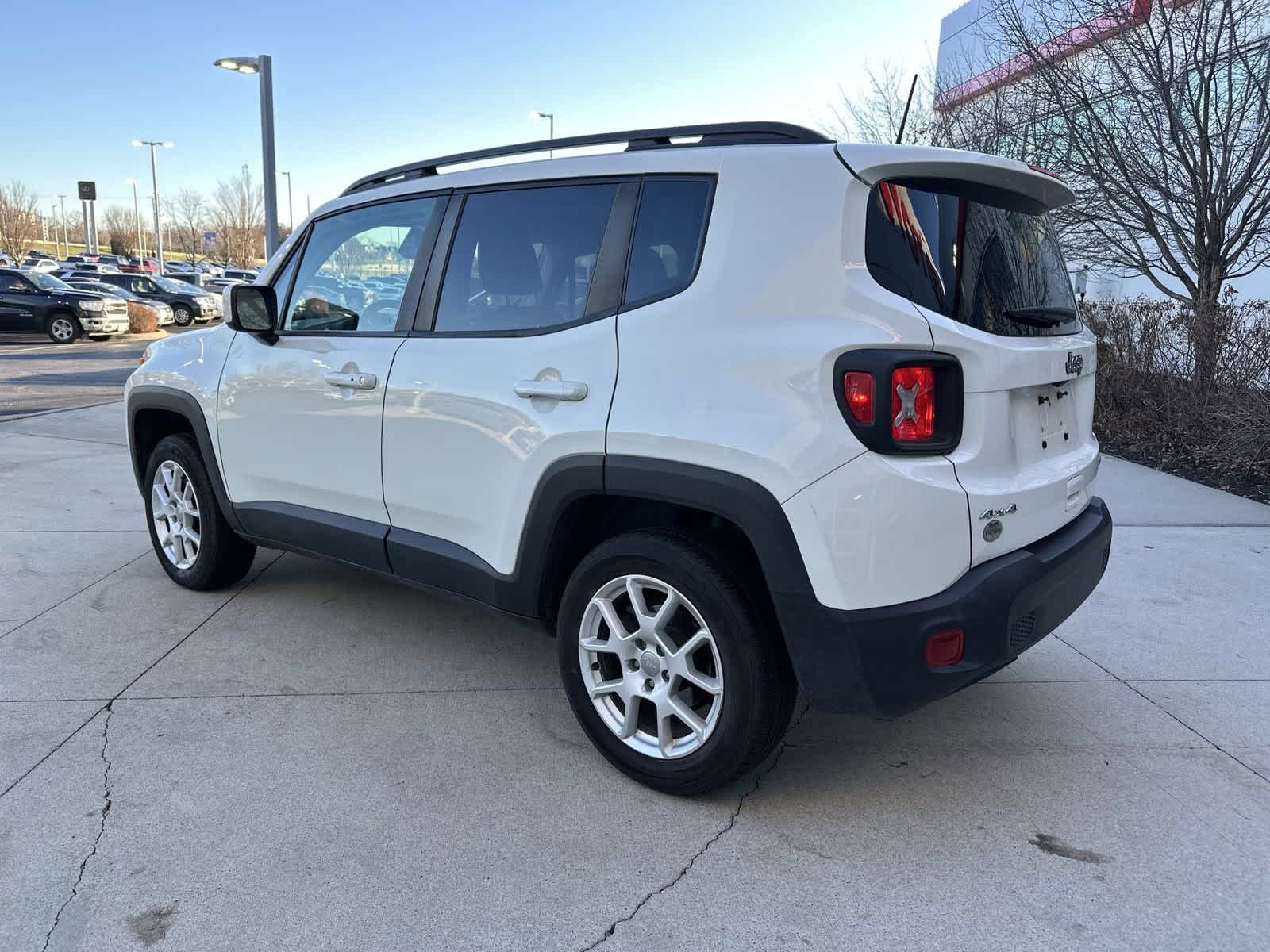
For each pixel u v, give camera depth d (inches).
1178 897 89.9
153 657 143.7
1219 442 288.8
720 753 99.8
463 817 102.0
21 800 103.1
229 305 140.8
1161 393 318.3
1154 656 147.9
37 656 143.2
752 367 94.1
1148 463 302.8
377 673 139.6
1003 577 93.6
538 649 150.5
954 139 444.5
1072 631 158.1
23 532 213.2
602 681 111.3
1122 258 373.1
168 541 175.2
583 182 114.3
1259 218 314.0
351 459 135.1
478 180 125.6
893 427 88.7
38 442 332.2
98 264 2135.8
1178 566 192.2
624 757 108.5
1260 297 424.5
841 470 89.0
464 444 119.1
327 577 185.0
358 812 102.3
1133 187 333.4
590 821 101.7
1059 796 108.0
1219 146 322.3
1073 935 84.4
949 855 96.3
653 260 105.7
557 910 87.2
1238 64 315.6
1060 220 363.6
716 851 96.6
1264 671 142.5
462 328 123.6
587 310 109.7
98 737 117.9
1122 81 335.3
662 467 98.7
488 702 130.6
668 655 103.7
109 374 609.6
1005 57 435.2
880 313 89.6
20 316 856.3
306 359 140.9
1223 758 116.7
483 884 90.7
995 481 95.6
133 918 85.0
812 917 86.7
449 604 170.9
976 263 98.2
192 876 90.9
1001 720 126.9
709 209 102.1
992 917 86.8
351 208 142.4
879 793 108.2
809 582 91.3
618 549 104.7
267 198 504.4
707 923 85.7
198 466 164.2
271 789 106.7
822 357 89.7
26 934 82.6
